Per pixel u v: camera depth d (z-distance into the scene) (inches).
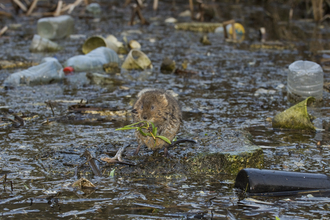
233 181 279.4
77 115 418.3
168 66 631.2
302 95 463.2
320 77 462.9
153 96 301.3
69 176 280.7
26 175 279.9
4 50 746.8
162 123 302.7
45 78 549.0
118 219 222.8
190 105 461.4
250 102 475.5
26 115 413.7
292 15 1219.9
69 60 626.2
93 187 264.1
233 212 232.4
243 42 866.1
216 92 517.0
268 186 257.8
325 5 1154.7
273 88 537.3
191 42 864.9
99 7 1250.6
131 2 1477.6
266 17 1186.0
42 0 1365.7
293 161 309.3
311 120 405.7
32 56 700.0
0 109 433.4
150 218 224.2
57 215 226.7
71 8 1131.9
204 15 1149.1
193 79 581.0
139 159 308.8
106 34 926.4
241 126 393.1
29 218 222.5
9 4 1314.0
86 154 298.2
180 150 323.3
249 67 650.2
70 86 538.9
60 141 345.4
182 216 226.8
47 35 867.4
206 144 330.0
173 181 276.5
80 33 938.1
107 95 499.5
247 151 303.6
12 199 245.1
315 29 1009.5
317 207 239.8
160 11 1301.7
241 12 1270.9
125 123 399.9
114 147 332.5
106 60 654.5
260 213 231.6
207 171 295.1
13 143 339.0
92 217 224.8
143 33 956.0
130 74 609.0
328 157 317.1
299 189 261.7
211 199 247.9
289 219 224.2
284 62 683.4
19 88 520.7
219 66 657.6
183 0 1530.5
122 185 268.2
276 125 391.9
